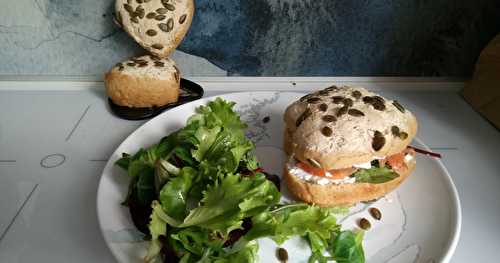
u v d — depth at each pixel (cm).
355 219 25
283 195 27
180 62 39
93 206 26
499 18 36
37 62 39
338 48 38
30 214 26
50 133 34
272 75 40
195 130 27
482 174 30
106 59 38
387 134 26
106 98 38
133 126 34
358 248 23
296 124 27
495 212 26
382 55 39
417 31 37
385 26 37
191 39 37
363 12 36
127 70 34
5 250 23
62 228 25
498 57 34
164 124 32
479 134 34
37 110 37
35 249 23
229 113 30
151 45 34
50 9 35
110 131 34
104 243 24
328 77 40
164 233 21
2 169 29
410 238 24
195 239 21
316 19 36
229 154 25
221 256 21
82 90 40
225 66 39
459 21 36
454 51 38
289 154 28
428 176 28
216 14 36
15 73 39
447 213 25
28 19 36
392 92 40
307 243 24
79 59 38
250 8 36
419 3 35
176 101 36
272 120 34
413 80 39
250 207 21
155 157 26
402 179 27
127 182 27
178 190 22
